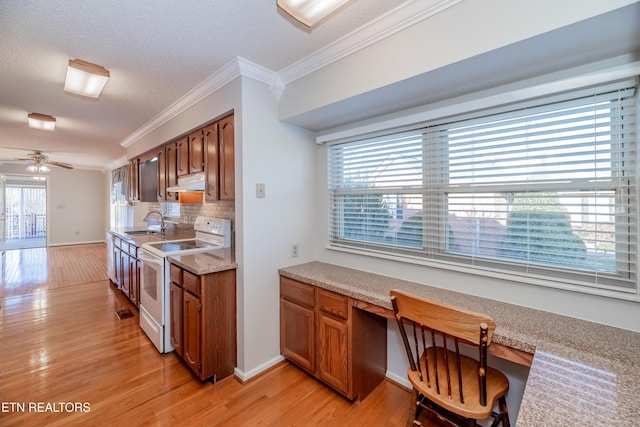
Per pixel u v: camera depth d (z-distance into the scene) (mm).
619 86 1231
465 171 1729
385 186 2127
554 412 754
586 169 1344
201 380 1956
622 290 1257
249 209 2047
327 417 1700
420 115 1791
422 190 1924
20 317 3090
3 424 1599
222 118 2266
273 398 1855
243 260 2033
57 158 5980
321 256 2514
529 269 1520
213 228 2816
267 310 2174
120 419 1655
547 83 1361
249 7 1404
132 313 3209
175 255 2350
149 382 1998
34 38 1633
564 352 1066
